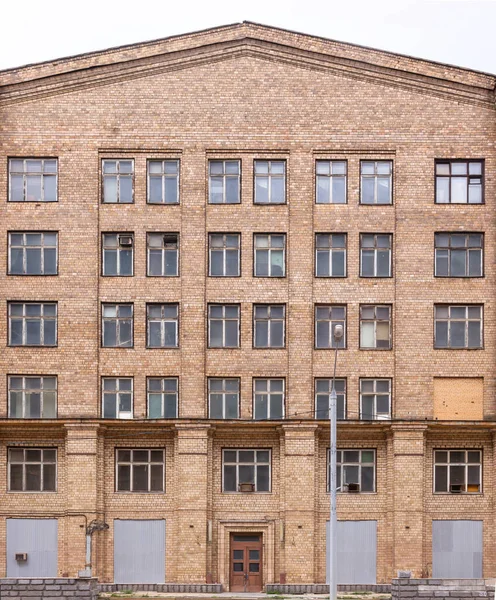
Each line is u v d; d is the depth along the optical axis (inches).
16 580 1411.2
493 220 1752.0
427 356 1734.7
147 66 1765.5
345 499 1722.4
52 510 1710.1
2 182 1748.3
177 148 1756.9
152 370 1729.8
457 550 1715.1
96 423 1701.5
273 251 1753.2
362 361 1734.7
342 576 1711.4
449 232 1754.4
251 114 1761.8
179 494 1699.1
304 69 1771.7
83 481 1696.6
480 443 1732.3
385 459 1732.3
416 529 1692.9
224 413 1732.3
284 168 1764.3
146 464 1729.8
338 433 1727.4
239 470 1734.7
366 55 1768.0
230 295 1740.9
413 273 1745.8
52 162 1760.6
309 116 1764.3
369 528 1722.4
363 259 1756.9
